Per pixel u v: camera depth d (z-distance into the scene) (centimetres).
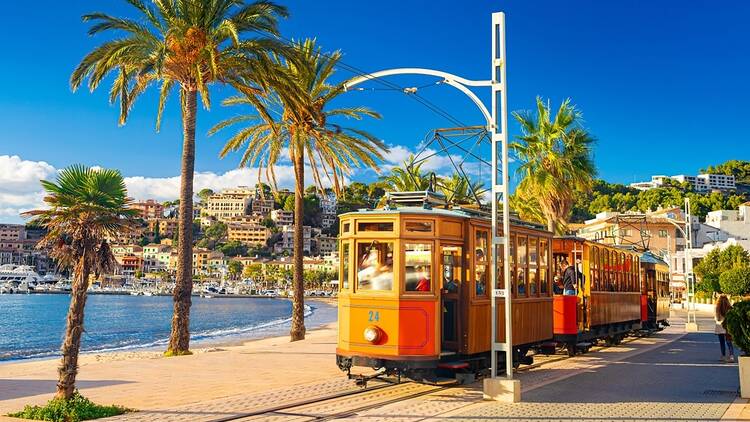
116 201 1076
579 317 1936
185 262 2270
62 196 1042
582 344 1964
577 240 1950
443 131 1469
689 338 2753
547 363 1756
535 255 1595
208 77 2245
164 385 1365
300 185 2888
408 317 1189
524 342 1490
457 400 1157
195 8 2130
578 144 2981
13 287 19725
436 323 1202
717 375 1505
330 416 1003
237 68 2228
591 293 1964
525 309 1509
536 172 2922
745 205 10412
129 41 2103
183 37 2108
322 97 2778
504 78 1245
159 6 2141
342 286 1279
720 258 6334
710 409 1061
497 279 1302
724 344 1817
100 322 8438
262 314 10431
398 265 1202
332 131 2834
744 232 10150
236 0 2164
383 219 1227
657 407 1080
